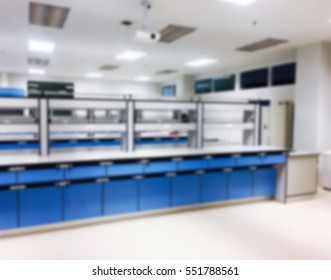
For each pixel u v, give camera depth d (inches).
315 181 221.0
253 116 229.6
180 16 196.1
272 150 204.5
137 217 174.1
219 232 152.9
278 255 127.2
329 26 215.3
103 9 184.1
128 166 165.3
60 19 204.1
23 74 531.2
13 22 210.8
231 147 219.1
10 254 126.7
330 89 265.7
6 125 159.9
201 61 365.1
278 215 181.2
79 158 157.3
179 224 163.9
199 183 188.1
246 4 173.3
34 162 143.6
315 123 264.7
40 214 148.0
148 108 191.3
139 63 383.9
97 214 161.2
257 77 384.5
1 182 138.4
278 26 216.4
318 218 175.8
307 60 271.9
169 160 175.8
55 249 131.7
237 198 201.9
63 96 184.4
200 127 208.4
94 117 244.7
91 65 406.0
